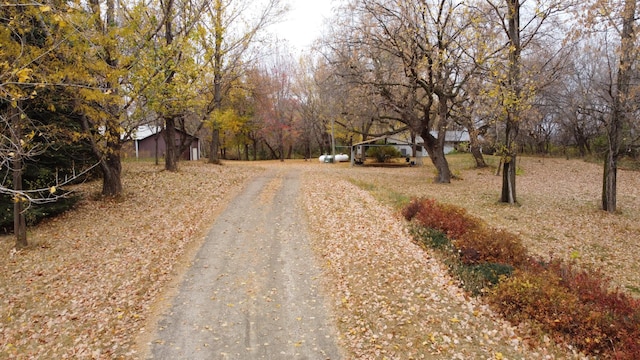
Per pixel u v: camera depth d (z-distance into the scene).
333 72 22.66
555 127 46.28
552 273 8.26
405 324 7.15
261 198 17.12
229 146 53.62
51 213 13.35
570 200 19.98
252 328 7.19
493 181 26.38
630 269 10.85
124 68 12.22
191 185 18.70
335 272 9.35
